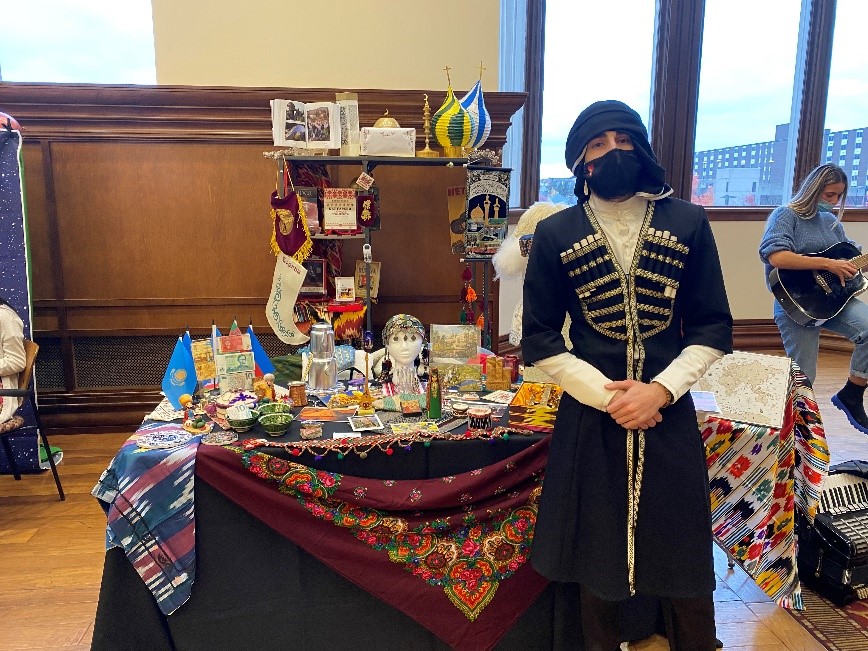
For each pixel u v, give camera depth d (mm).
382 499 1485
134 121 3180
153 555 1443
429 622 1550
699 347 1279
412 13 3457
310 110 2330
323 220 2555
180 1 3279
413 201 3406
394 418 1669
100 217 3275
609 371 1295
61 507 2625
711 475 1814
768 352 5277
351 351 2143
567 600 1606
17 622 1889
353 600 1582
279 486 1471
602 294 1299
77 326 3389
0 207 2771
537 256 1353
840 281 2852
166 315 3422
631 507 1256
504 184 2291
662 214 1308
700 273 1296
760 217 5199
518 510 1568
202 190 3303
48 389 3451
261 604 1547
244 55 3373
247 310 3453
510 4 4449
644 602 1685
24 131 3135
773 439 1722
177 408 1772
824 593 2014
